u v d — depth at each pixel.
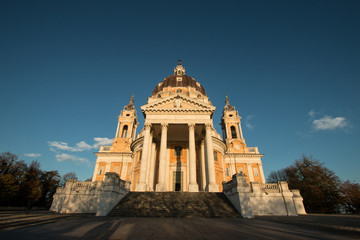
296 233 7.83
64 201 21.06
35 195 41.38
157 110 29.70
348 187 34.88
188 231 8.30
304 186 36.31
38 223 10.43
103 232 7.86
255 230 8.65
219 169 36.03
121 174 48.50
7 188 34.06
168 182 32.03
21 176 40.00
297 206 20.91
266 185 22.08
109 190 17.00
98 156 50.69
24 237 6.59
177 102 30.28
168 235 7.32
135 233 7.71
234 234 7.57
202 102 30.20
